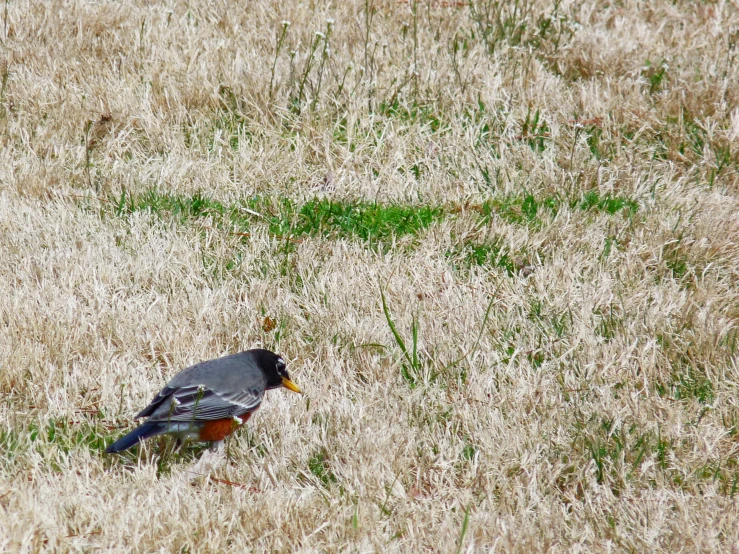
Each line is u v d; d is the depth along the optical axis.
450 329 10.34
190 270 11.02
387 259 11.48
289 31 16.08
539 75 15.36
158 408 7.81
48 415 8.55
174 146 13.57
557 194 13.02
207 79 14.55
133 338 9.77
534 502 7.96
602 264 11.60
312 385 9.38
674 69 15.81
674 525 7.57
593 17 17.83
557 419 8.93
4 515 6.83
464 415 8.95
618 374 9.70
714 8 17.98
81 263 10.95
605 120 14.27
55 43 15.27
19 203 12.05
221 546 6.98
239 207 12.46
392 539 7.35
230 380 8.10
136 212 12.05
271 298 10.66
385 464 8.21
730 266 11.69
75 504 7.20
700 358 9.93
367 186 13.16
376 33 16.33
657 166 13.68
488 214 12.52
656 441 8.69
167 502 7.28
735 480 8.02
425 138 13.98
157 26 15.92
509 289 11.09
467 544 7.23
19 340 9.42
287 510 7.45
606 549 7.34
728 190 13.30
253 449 8.41
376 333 10.15
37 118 13.73
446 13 17.25
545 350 10.08
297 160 13.46
